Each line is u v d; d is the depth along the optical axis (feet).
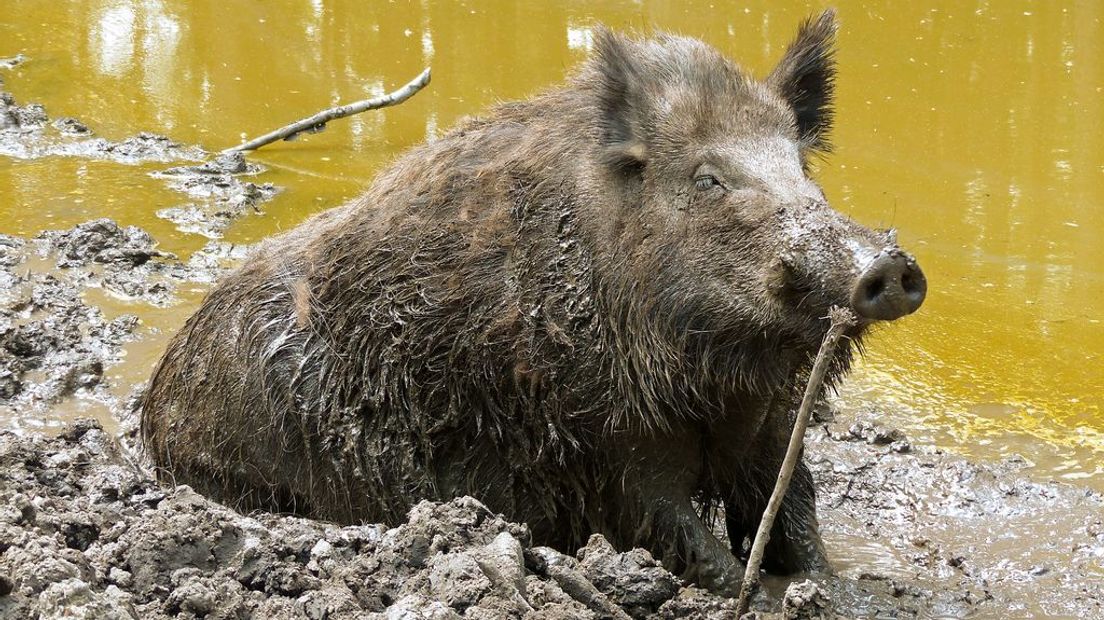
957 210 47.29
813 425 35.42
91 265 43.50
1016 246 45.11
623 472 27.12
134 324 40.04
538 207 27.17
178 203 48.34
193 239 45.65
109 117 56.08
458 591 21.21
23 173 50.44
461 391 27.71
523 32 63.82
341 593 21.22
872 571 28.78
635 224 26.21
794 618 23.39
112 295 41.88
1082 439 34.73
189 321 31.83
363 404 28.60
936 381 37.68
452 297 27.53
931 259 44.11
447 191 28.35
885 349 39.45
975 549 30.01
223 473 30.60
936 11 65.92
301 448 29.40
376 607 21.81
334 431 28.91
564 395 26.86
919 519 31.42
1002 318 40.91
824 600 23.58
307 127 52.85
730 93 26.73
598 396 26.63
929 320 40.86
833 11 28.84
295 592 21.68
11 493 24.59
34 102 57.26
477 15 66.54
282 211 47.78
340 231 29.55
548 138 27.76
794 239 23.86
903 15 65.16
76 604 19.65
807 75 28.60
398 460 28.45
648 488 27.09
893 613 26.89
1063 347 39.40
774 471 27.84
